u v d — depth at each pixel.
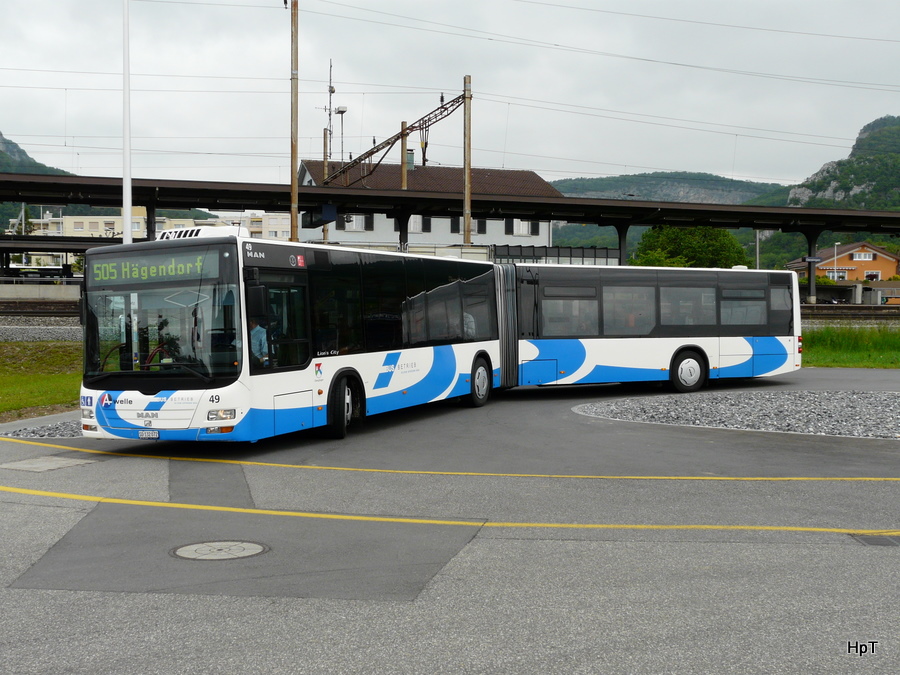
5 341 34.53
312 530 7.82
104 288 12.29
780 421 15.49
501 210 52.72
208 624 5.33
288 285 12.87
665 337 21.62
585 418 16.67
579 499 9.17
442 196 48.66
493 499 9.20
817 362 31.25
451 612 5.53
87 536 7.64
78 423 16.50
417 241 78.19
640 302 21.42
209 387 11.71
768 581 6.20
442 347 17.31
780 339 22.91
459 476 10.62
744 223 58.00
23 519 8.34
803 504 8.89
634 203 51.47
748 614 5.47
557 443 13.42
